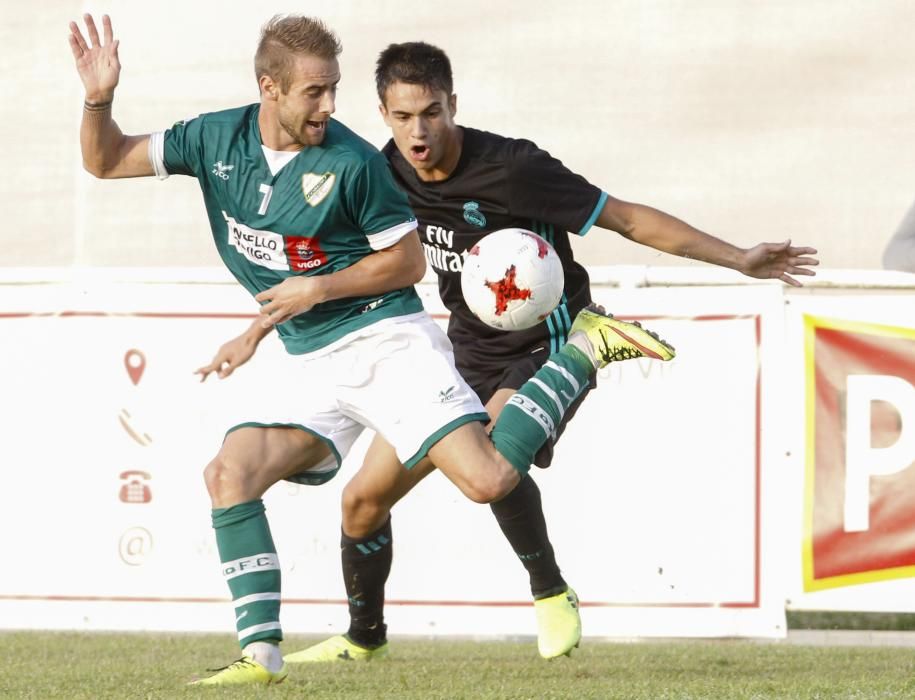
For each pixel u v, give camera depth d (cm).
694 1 2125
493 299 1460
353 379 1416
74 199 2231
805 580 2028
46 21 2231
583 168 2141
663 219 1580
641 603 2044
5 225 2233
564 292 1669
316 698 1241
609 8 2141
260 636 1364
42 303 2145
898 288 2044
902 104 2094
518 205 1595
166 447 2117
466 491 1378
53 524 2125
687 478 2048
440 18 2172
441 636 2059
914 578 2008
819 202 2102
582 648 1925
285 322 1455
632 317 2067
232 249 1417
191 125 1388
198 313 2127
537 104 2150
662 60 2131
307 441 1425
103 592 2114
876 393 2034
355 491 1652
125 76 2216
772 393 2045
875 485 2027
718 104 2123
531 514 1620
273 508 2095
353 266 1355
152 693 1283
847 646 2006
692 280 2064
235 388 2112
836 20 2102
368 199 1341
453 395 1395
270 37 1302
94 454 2125
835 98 2103
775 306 2050
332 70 1298
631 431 2058
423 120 1549
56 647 1895
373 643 1736
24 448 2133
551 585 1648
